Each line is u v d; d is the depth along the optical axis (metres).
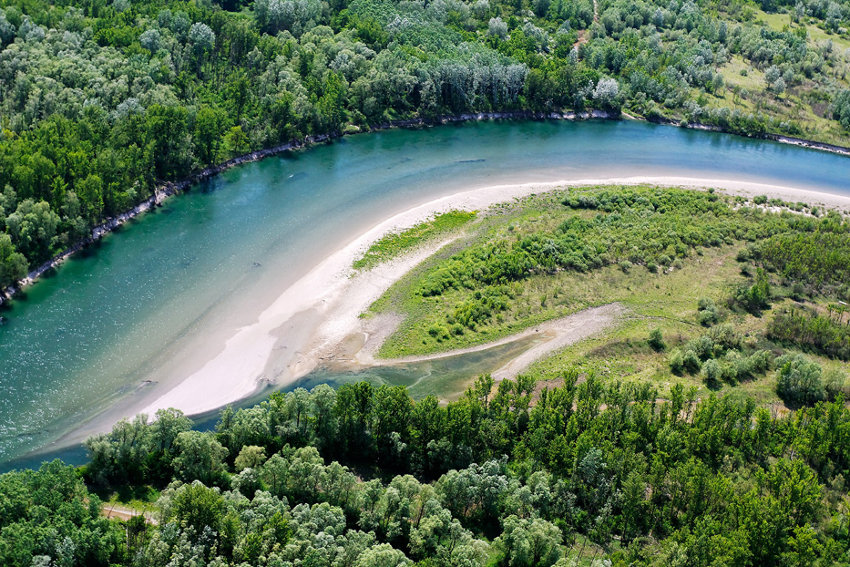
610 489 133.12
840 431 143.38
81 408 153.00
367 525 124.50
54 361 163.50
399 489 126.81
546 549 121.06
